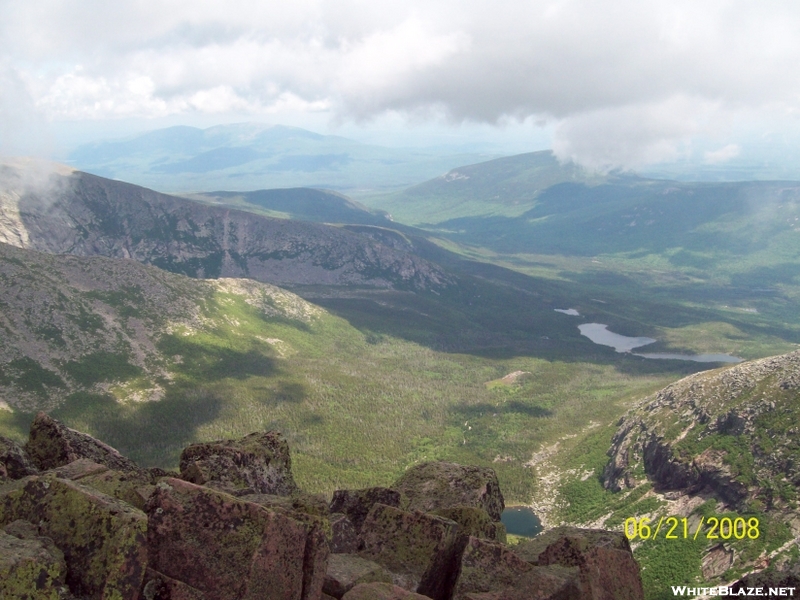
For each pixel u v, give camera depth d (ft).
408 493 93.61
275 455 94.02
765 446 495.41
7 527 49.85
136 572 48.14
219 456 86.38
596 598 62.03
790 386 532.73
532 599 58.59
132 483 65.82
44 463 86.02
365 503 88.94
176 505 54.29
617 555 68.33
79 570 47.47
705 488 510.58
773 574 70.28
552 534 78.74
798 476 454.81
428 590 65.77
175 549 52.21
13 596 43.01
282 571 53.11
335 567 61.57
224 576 50.80
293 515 59.06
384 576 62.85
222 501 54.49
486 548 65.92
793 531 418.72
